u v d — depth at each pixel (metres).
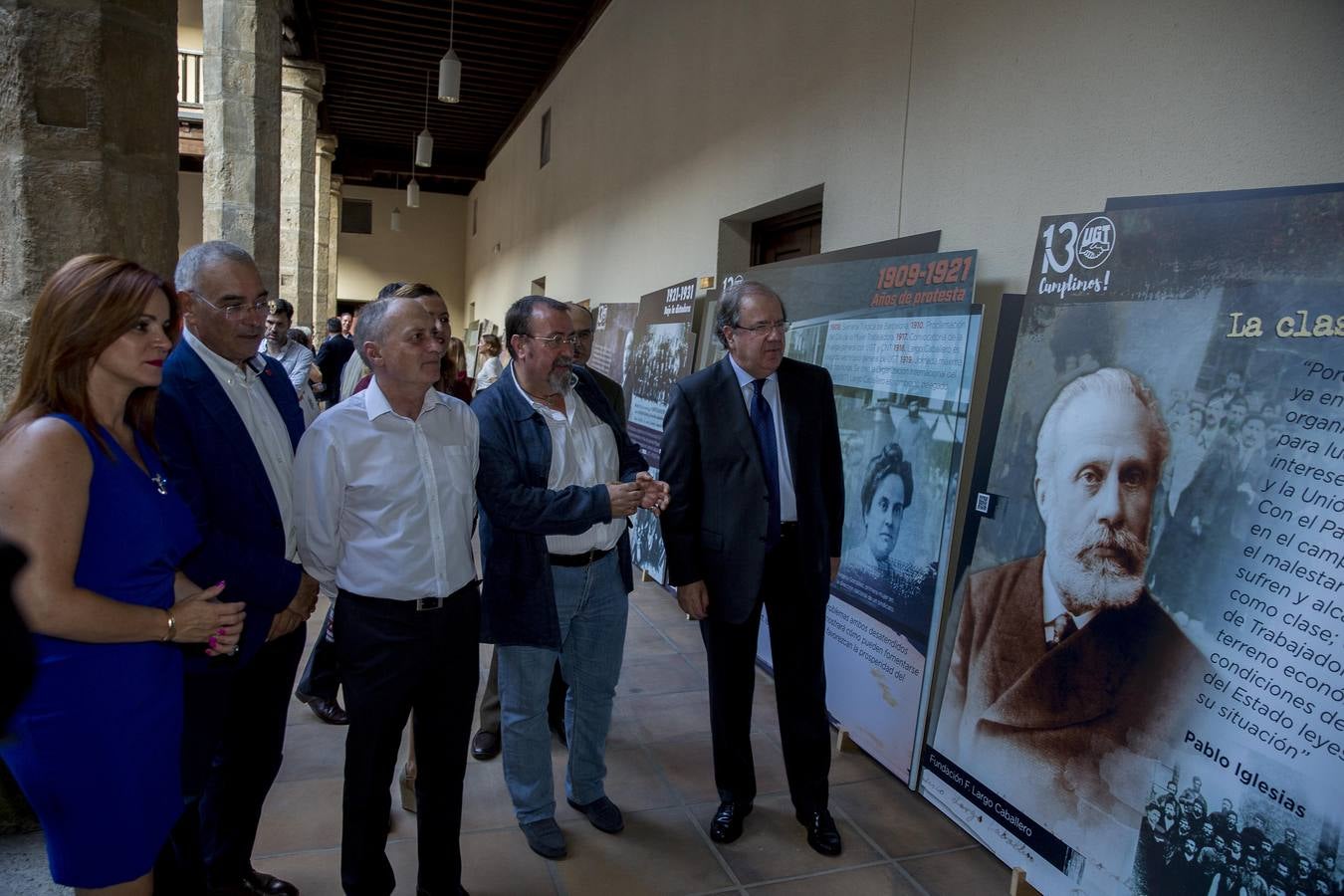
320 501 1.86
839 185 3.76
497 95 12.13
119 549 1.40
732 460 2.36
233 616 1.57
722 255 5.07
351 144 16.20
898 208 3.32
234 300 1.85
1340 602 1.57
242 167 6.16
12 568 0.51
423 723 2.01
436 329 1.88
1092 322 2.17
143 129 2.55
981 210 2.84
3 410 2.37
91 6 2.33
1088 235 2.21
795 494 2.41
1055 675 2.16
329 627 3.19
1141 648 1.94
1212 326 1.87
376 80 11.76
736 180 4.86
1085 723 2.06
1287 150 1.86
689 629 4.42
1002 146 2.74
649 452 5.29
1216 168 2.03
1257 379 1.76
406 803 2.66
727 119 5.00
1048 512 2.24
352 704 1.89
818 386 2.50
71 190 2.35
